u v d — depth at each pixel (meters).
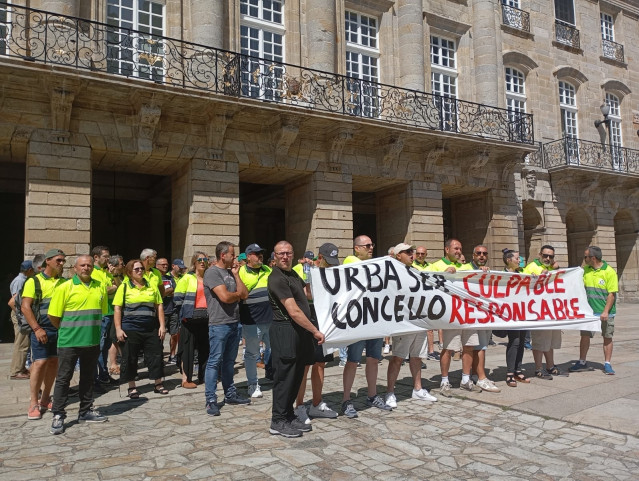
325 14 15.09
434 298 6.52
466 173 17.30
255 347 6.73
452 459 4.42
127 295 6.82
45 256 6.12
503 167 17.94
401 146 15.16
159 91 11.26
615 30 24.77
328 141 14.55
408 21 16.88
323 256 6.06
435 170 16.61
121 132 11.91
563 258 20.81
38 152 10.97
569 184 21.38
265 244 23.41
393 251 7.46
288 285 5.09
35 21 10.76
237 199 13.20
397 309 6.23
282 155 13.85
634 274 23.88
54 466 4.32
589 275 7.96
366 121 13.99
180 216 13.50
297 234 15.30
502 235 17.95
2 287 14.59
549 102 21.45
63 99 10.77
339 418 5.70
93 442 4.96
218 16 13.31
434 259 16.34
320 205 14.41
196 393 7.05
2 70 10.05
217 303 6.09
